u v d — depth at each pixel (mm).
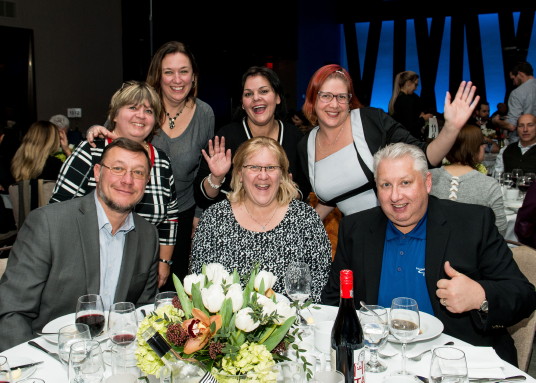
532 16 11758
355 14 13539
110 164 2182
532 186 3623
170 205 3037
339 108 2793
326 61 13422
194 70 3260
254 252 2479
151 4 8867
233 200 2561
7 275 2127
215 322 1286
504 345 2047
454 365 1344
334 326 1541
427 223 2160
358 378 1504
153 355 1356
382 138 2797
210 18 9695
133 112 2746
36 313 2137
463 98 2400
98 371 1450
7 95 8375
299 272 2002
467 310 1889
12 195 4152
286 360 1412
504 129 7324
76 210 2229
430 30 13000
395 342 1725
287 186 2549
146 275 2357
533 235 3650
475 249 2100
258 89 3137
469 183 3289
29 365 1599
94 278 2213
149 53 9055
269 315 1337
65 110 8969
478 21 12461
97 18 9227
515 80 6758
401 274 2158
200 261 2514
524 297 1959
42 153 4156
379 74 13781
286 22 11680
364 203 2936
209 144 3111
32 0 8414
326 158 2939
